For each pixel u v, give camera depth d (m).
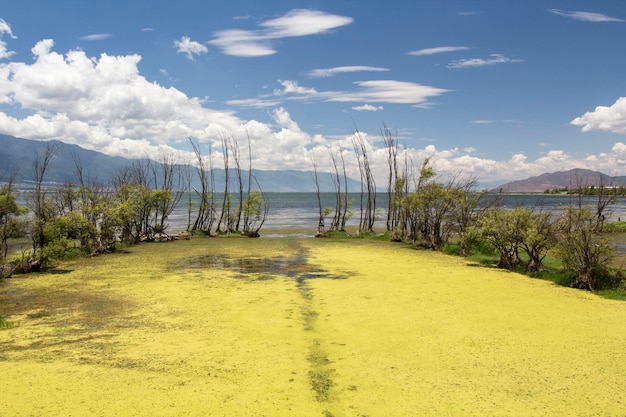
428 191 34.31
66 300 17.44
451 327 13.95
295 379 10.11
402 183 40.22
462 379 10.12
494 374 10.39
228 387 9.68
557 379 10.12
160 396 9.23
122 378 10.10
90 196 33.06
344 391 9.52
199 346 12.25
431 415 8.55
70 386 9.67
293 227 54.91
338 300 17.45
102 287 19.83
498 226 24.33
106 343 12.48
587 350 11.91
